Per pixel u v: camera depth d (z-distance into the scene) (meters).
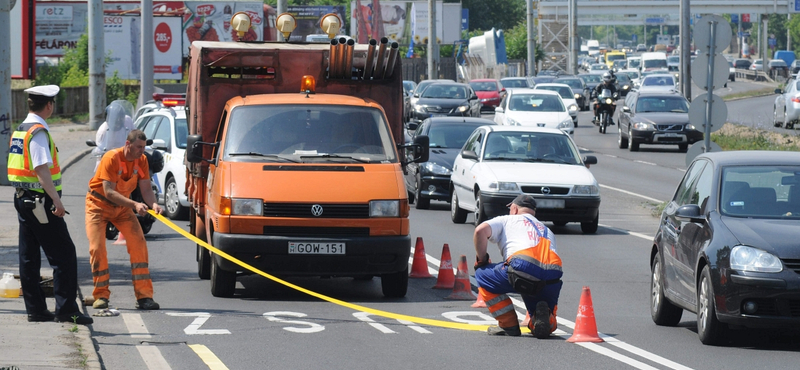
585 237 48.88
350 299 32.38
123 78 161.38
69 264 26.27
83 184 69.12
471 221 54.97
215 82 35.78
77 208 55.97
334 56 35.53
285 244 30.77
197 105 35.72
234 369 22.41
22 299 30.09
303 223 30.94
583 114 164.50
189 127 38.50
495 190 48.56
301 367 22.66
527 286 25.95
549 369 22.66
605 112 124.56
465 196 52.03
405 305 31.39
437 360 23.55
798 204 26.31
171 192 53.59
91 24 113.50
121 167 28.92
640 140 98.81
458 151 61.34
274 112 33.78
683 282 26.83
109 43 160.75
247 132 33.25
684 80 104.00
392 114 36.88
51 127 120.81
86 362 21.53
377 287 35.12
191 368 22.42
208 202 33.66
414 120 119.94
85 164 83.81
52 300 30.27
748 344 25.75
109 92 141.25
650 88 154.88
